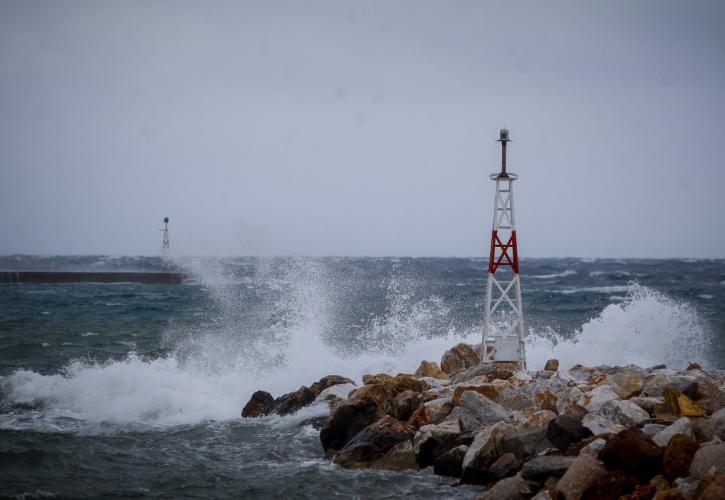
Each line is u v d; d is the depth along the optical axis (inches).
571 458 532.1
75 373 989.2
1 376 1051.3
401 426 674.2
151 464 668.1
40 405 887.7
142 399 877.8
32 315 2007.9
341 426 706.2
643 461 495.5
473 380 775.1
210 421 827.4
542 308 2107.5
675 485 467.5
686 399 622.8
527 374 793.6
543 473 522.0
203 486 606.9
